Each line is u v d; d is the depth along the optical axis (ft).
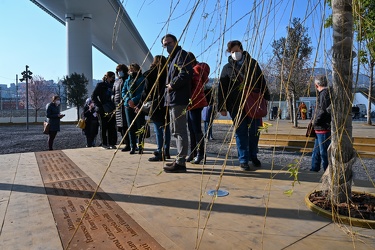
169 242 6.87
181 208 8.98
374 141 28.58
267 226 7.61
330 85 8.30
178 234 7.27
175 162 13.60
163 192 10.59
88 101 27.58
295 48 6.17
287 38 6.15
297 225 7.64
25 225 7.93
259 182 11.69
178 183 11.72
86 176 13.29
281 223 7.78
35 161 17.28
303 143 29.63
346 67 7.88
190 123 15.58
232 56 11.75
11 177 13.30
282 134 32.89
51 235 7.32
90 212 8.80
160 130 16.44
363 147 27.91
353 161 8.43
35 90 165.17
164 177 12.73
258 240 6.88
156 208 9.04
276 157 25.21
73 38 123.44
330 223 7.74
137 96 17.19
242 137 13.60
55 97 29.30
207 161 16.49
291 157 25.26
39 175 13.66
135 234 7.30
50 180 12.69
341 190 8.39
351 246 6.53
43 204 9.56
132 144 19.17
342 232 7.22
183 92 13.08
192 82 14.37
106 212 8.79
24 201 9.88
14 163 16.69
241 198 9.77
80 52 123.34
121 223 7.97
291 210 8.65
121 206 9.26
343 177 8.31
